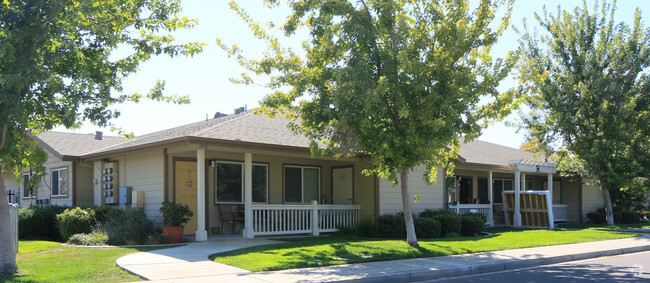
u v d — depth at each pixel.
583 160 23.75
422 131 12.70
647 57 22.84
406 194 14.22
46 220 18.19
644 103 22.86
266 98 13.23
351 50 12.70
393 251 13.01
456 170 24.25
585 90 22.55
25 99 9.37
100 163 19.58
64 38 9.87
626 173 22.73
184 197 17.06
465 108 13.05
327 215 18.44
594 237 18.08
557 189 29.31
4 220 9.62
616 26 23.16
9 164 10.02
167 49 11.23
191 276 9.55
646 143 22.81
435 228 18.08
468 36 13.14
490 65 13.34
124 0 10.83
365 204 19.06
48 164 21.83
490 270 11.62
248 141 15.38
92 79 10.16
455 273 10.94
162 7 11.18
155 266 10.56
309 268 10.70
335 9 12.62
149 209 17.17
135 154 18.11
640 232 21.06
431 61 12.95
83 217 16.55
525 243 15.85
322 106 12.59
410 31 13.17
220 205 17.75
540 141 24.50
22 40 9.24
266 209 17.03
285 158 19.41
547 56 23.88
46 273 9.78
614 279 10.04
